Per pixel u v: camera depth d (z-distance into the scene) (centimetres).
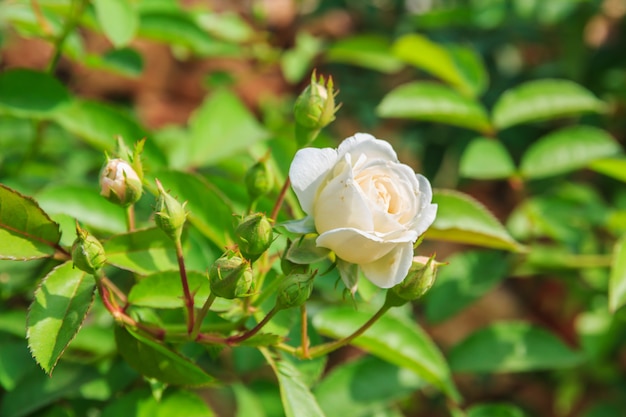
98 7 84
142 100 163
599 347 99
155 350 69
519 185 94
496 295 140
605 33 144
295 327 76
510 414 87
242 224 66
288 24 140
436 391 117
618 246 83
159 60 162
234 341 69
